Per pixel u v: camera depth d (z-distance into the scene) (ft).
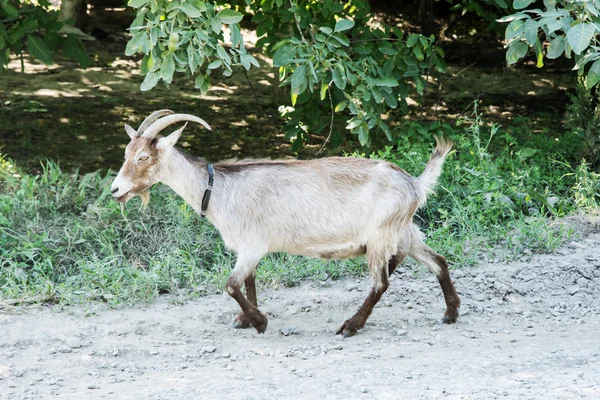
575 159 63.10
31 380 32.91
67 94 83.35
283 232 37.96
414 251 40.01
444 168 55.88
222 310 41.91
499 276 45.39
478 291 44.06
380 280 38.24
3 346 36.81
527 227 50.34
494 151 64.49
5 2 57.26
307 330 39.47
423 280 45.65
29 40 58.90
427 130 63.21
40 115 76.74
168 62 41.55
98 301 42.96
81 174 63.57
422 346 36.73
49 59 59.41
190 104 82.58
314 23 56.34
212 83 89.97
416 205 38.24
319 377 32.30
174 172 37.52
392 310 42.04
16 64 91.20
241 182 37.99
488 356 34.68
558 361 33.37
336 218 37.73
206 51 42.65
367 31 57.62
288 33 60.80
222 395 30.22
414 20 112.37
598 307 42.47
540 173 58.44
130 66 94.07
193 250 48.73
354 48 57.21
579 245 49.52
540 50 38.86
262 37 64.80
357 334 38.70
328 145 70.85
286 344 37.50
